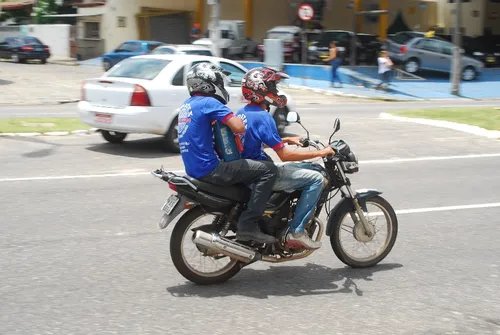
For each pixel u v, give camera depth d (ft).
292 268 20.74
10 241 22.72
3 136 46.21
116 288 18.48
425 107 78.23
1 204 27.84
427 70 112.06
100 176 34.30
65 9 163.12
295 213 18.76
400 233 24.77
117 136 44.86
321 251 22.61
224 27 122.31
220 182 18.07
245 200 18.44
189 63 42.45
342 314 16.88
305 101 84.64
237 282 19.33
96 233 23.93
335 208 20.20
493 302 17.90
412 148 45.68
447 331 15.84
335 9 144.66
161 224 18.13
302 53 113.09
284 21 145.69
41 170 35.53
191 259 19.08
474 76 113.39
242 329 15.76
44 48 135.03
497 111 65.87
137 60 43.19
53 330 15.49
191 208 18.51
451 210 28.55
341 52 112.68
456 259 21.77
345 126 56.08
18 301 17.31
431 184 34.04
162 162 38.63
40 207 27.50
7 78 99.30
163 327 15.80
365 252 21.11
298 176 18.52
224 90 18.65
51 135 47.55
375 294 18.43
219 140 18.10
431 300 17.99
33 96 78.54
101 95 41.29
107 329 15.61
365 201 20.35
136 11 142.41
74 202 28.50
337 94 92.99
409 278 19.84
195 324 16.03
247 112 18.62
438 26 149.89
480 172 37.70
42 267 20.11
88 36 148.25
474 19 145.48
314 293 18.45
